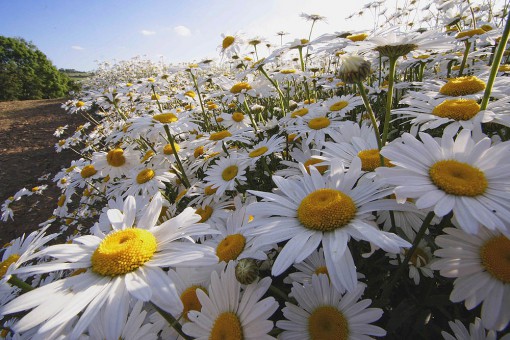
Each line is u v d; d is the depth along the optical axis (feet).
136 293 0.27
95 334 0.33
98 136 1.70
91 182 1.05
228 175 0.68
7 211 1.47
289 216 0.35
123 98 1.70
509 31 0.32
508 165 0.28
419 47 0.36
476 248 0.30
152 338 0.37
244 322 0.34
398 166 0.33
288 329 0.35
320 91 1.26
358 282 0.36
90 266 0.31
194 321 0.35
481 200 0.27
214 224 0.60
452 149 0.31
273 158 0.77
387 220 0.43
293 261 0.30
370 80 1.12
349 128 0.53
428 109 0.46
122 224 0.39
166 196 0.85
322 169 0.54
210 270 0.43
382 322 0.40
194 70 1.18
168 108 1.80
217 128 1.14
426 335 0.35
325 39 0.87
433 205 0.28
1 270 0.38
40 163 2.35
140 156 1.07
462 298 0.30
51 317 0.27
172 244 0.33
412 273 0.38
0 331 0.55
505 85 0.46
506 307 0.28
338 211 0.32
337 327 0.34
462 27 1.08
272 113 1.21
